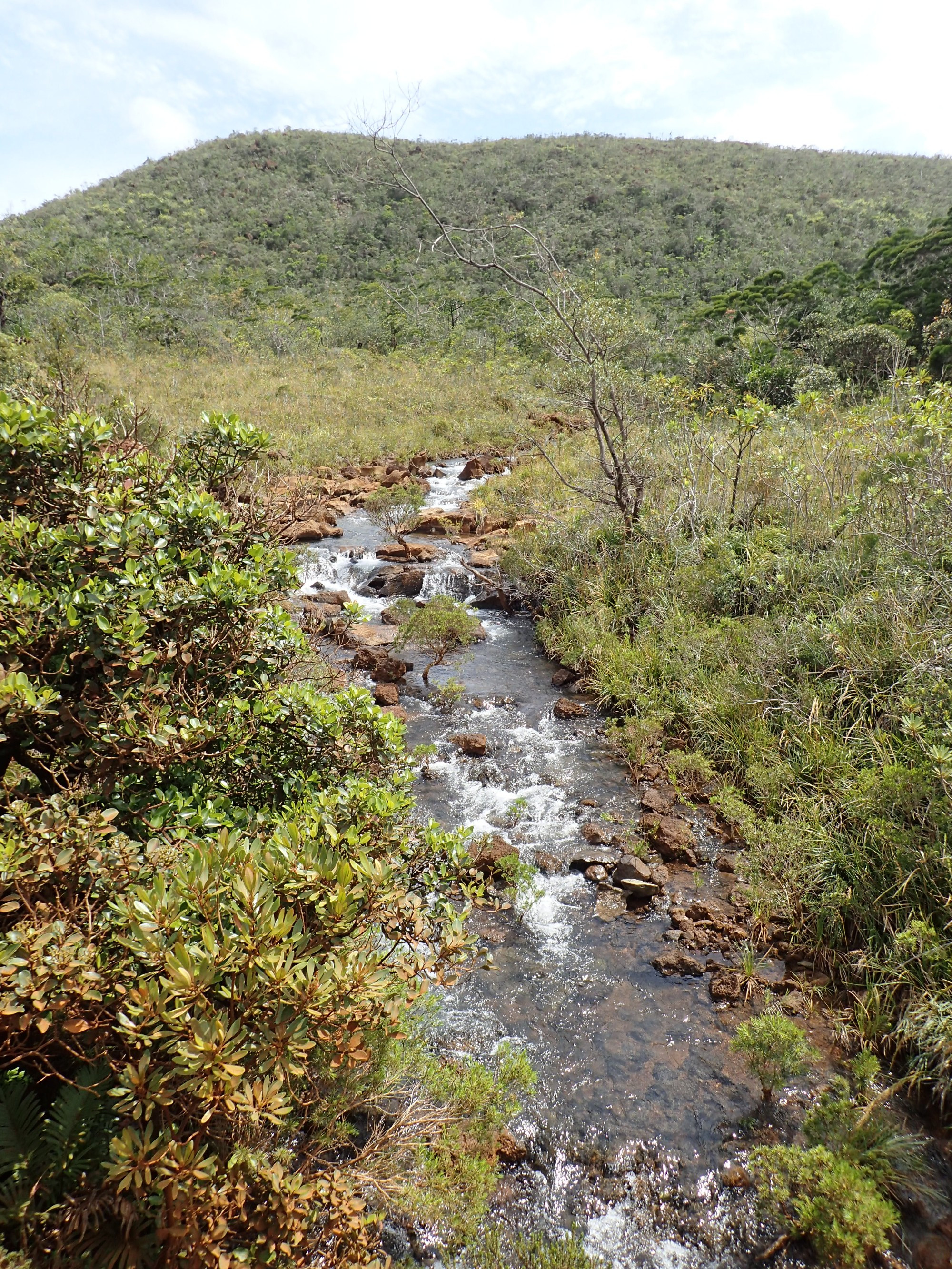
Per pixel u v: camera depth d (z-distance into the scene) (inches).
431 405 730.2
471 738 209.2
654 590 271.3
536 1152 106.0
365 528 417.1
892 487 241.6
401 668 250.7
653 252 2090.3
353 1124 101.1
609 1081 116.4
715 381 664.4
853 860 146.3
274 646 132.3
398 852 105.7
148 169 3243.1
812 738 181.2
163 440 313.7
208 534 132.0
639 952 141.8
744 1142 107.3
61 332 828.6
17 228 2336.4
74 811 83.4
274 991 70.7
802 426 363.9
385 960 91.6
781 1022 112.0
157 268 1631.4
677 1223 97.5
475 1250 93.0
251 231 2314.2
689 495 308.2
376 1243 91.4
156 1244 69.3
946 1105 110.3
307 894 80.3
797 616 226.5
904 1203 97.6
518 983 134.7
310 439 550.3
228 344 1041.5
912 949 125.3
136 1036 66.9
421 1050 113.0
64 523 125.0
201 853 77.7
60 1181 71.1
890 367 575.2
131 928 70.6
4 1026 68.9
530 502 404.5
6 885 74.8
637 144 3609.7
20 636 100.8
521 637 296.7
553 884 159.3
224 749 112.8
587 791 191.2
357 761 126.6
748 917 147.6
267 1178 73.1
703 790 186.5
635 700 224.2
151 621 113.5
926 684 170.1
